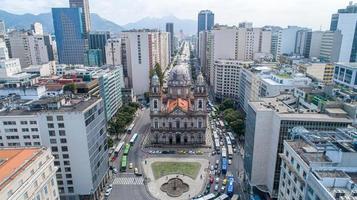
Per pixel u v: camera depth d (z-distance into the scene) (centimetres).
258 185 12294
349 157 7056
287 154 8706
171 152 16988
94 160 12200
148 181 13950
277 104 12638
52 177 9362
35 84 17975
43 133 11331
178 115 17700
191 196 12694
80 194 12094
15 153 8919
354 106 10612
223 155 15900
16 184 7419
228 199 12219
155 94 17512
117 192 13112
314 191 6638
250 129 12419
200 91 17425
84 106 11844
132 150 17312
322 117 10644
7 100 14200
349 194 6103
